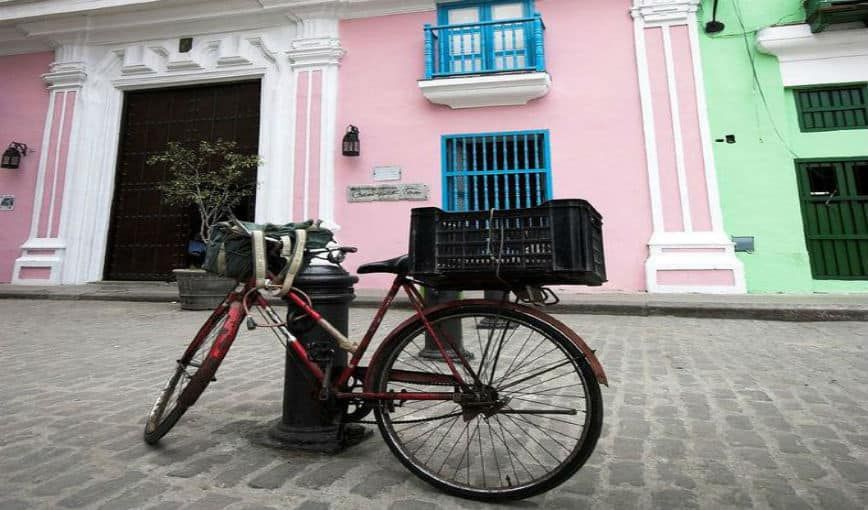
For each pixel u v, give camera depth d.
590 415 1.55
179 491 1.65
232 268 2.05
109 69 10.11
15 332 5.00
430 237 1.68
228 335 1.98
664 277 7.26
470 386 1.75
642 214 7.60
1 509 1.51
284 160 9.02
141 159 9.92
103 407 2.63
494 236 1.62
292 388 2.09
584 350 1.61
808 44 7.35
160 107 10.02
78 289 8.45
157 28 9.84
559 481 1.54
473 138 8.38
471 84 7.98
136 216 9.74
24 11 9.78
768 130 7.45
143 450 2.02
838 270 7.07
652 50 7.89
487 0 8.55
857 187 7.16
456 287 1.76
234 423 2.38
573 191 7.90
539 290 1.71
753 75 7.61
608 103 7.97
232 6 9.36
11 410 2.57
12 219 9.85
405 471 1.84
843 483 1.69
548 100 8.19
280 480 1.74
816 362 3.49
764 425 2.28
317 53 9.05
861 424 2.28
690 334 4.62
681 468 1.84
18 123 10.21
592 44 8.16
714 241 7.17
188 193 7.24
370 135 8.75
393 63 8.86
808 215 7.24
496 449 2.04
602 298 6.56
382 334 4.77
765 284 7.14
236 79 9.59
